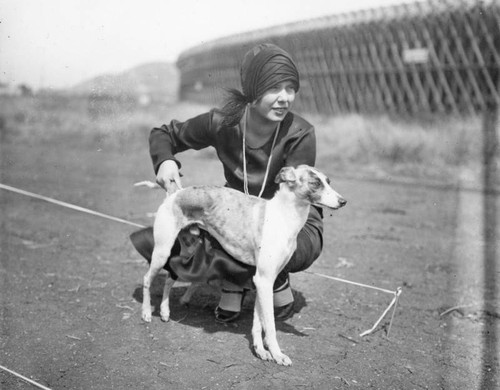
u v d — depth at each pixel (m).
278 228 3.27
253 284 3.65
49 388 2.96
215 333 3.71
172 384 3.03
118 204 8.14
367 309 4.35
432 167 11.89
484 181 10.62
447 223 7.50
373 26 17.28
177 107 20.69
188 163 13.20
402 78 16.61
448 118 15.12
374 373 3.28
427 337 3.87
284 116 3.62
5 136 16.92
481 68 15.10
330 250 6.06
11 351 3.38
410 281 5.07
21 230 6.46
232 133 3.79
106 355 3.35
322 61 18.89
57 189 9.36
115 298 4.34
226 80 22.17
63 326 3.77
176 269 3.65
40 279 4.75
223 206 3.45
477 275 5.29
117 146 15.63
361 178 11.26
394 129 14.41
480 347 3.73
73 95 17.61
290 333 3.80
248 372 3.19
